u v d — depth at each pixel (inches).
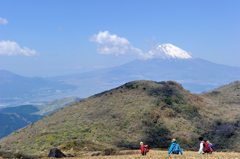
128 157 702.5
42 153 1555.1
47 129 2158.0
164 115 2246.6
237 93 3307.1
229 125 1977.1
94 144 1573.6
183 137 1897.1
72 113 2559.1
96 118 2287.2
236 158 559.8
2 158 883.4
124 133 1973.4
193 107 2452.0
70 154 1098.1
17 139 2049.7
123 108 2396.7
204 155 604.7
